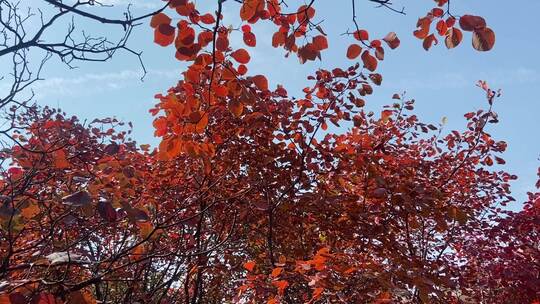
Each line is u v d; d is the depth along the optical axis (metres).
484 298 7.29
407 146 7.23
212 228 6.80
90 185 2.82
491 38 2.21
